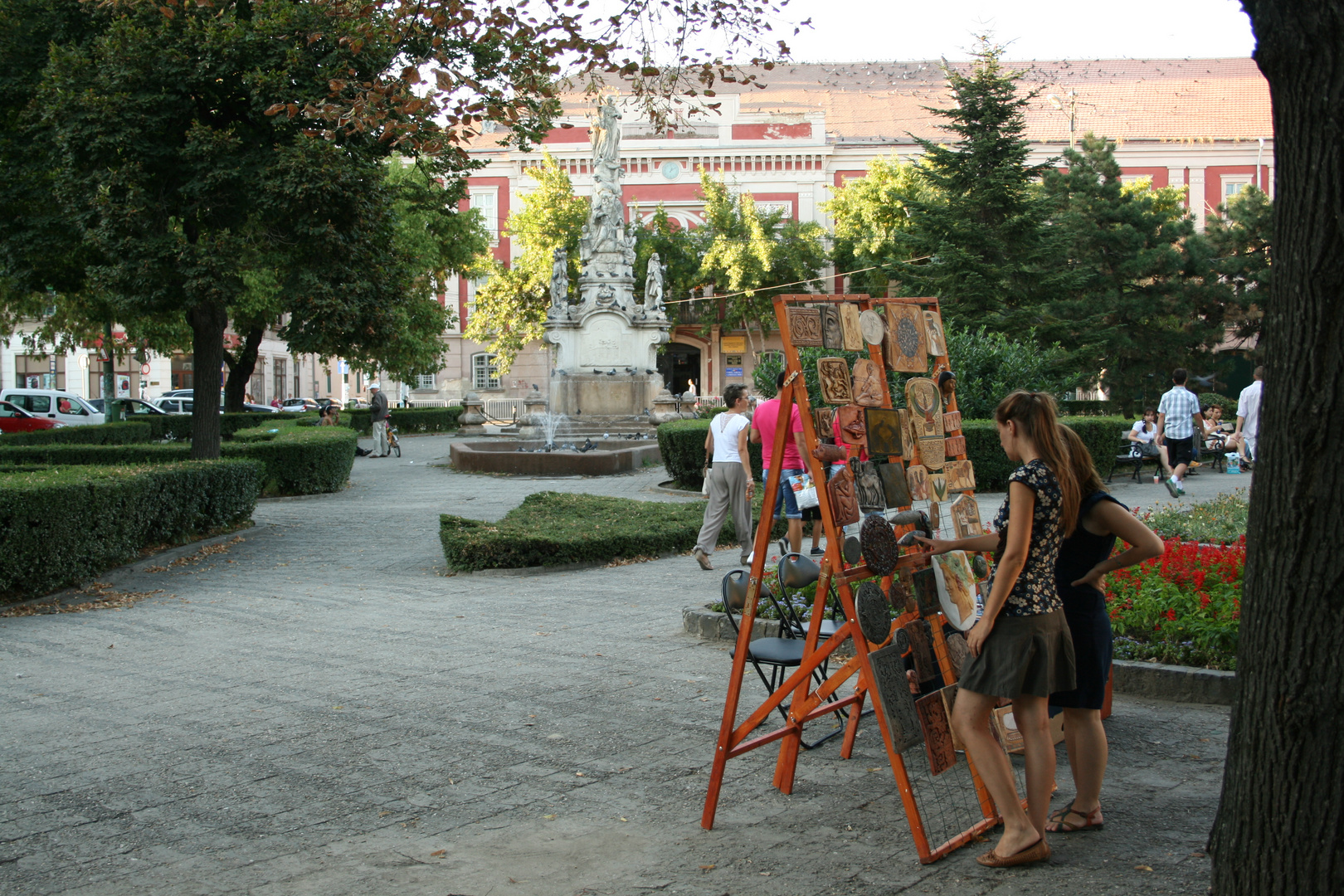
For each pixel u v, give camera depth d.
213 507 12.95
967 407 18.59
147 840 4.06
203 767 4.91
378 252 15.79
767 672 6.52
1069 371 24.70
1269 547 2.68
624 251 33.22
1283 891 2.64
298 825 4.20
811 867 3.75
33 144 15.43
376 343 16.02
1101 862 3.76
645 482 20.20
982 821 4.05
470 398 34.41
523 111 12.97
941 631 4.54
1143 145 48.12
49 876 3.75
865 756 4.98
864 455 4.30
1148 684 5.87
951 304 25.16
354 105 8.27
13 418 32.88
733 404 10.43
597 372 32.38
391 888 3.62
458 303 51.62
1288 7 2.58
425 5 8.05
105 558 10.30
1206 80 51.88
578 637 7.58
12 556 8.98
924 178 26.09
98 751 5.16
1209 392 34.44
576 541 10.70
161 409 43.50
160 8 11.84
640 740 5.24
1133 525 3.94
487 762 4.93
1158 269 30.38
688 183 49.28
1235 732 2.79
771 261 42.53
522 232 43.50
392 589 9.77
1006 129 25.36
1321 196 2.56
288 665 6.87
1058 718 5.02
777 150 48.88
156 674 6.71
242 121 15.20
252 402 49.00
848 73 54.16
